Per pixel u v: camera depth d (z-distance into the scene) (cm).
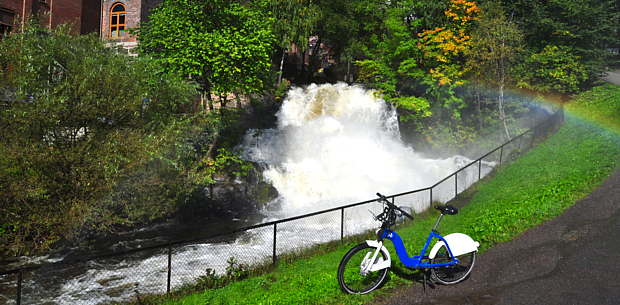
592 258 513
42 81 970
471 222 830
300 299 480
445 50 2273
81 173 965
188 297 580
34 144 909
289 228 1237
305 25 2889
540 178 1071
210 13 1534
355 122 2667
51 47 1018
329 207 1661
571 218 693
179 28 1454
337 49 3669
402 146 2444
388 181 1850
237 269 666
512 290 460
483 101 2386
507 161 1430
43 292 735
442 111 2577
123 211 1170
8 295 723
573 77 2128
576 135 1450
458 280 504
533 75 2253
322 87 3002
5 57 948
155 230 1299
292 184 1822
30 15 1068
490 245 633
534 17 2420
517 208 830
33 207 988
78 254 1021
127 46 2778
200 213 1500
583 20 2450
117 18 2980
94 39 1141
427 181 1873
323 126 2481
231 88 1510
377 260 488
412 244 688
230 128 2158
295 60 4297
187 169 1309
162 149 1082
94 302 684
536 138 1612
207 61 1438
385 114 2645
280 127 2491
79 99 984
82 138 1016
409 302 457
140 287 754
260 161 1984
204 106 1485
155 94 1136
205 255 971
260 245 1057
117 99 1008
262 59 1561
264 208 1684
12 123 890
